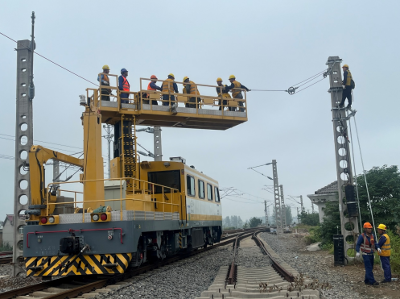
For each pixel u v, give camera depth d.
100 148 10.23
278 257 15.04
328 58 13.62
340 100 13.49
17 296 7.94
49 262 9.29
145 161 14.30
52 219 9.21
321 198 30.09
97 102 13.05
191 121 14.86
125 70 13.73
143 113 13.41
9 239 37.09
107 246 9.09
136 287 8.70
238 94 15.61
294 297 7.45
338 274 10.89
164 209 13.35
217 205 20.48
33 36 12.62
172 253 13.62
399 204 15.16
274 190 40.47
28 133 12.08
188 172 14.90
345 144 13.26
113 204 11.26
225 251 18.22
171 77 14.90
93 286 8.52
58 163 14.87
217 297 7.84
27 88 12.29
